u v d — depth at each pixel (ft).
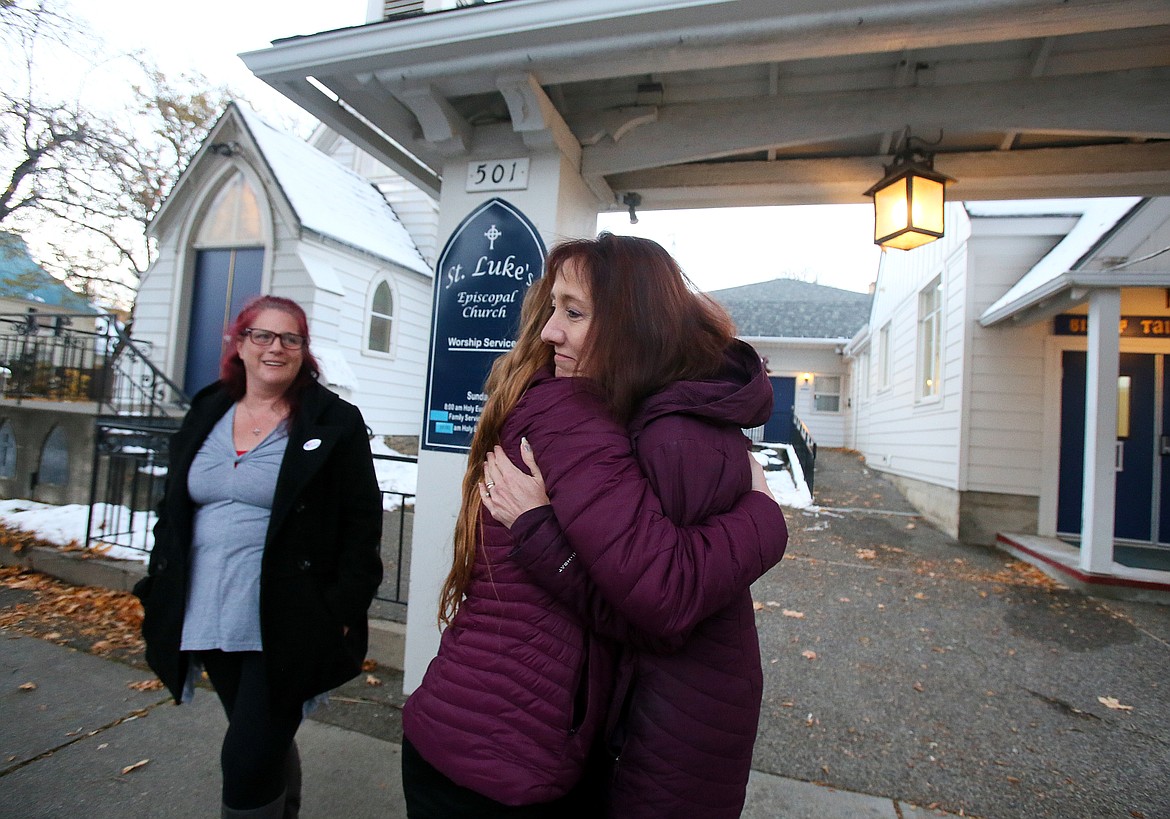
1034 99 8.69
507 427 3.97
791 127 9.48
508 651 3.60
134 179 46.62
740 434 3.84
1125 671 12.71
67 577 15.53
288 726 5.87
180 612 5.93
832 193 11.44
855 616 15.65
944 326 27.84
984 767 9.12
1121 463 24.08
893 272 38.55
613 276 3.84
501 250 9.63
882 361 42.55
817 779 8.69
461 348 9.73
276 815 5.78
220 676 6.05
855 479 38.88
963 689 11.69
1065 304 20.42
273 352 6.33
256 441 6.39
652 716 3.48
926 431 29.89
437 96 8.80
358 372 34.35
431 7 9.25
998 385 25.11
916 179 9.48
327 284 31.04
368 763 8.64
